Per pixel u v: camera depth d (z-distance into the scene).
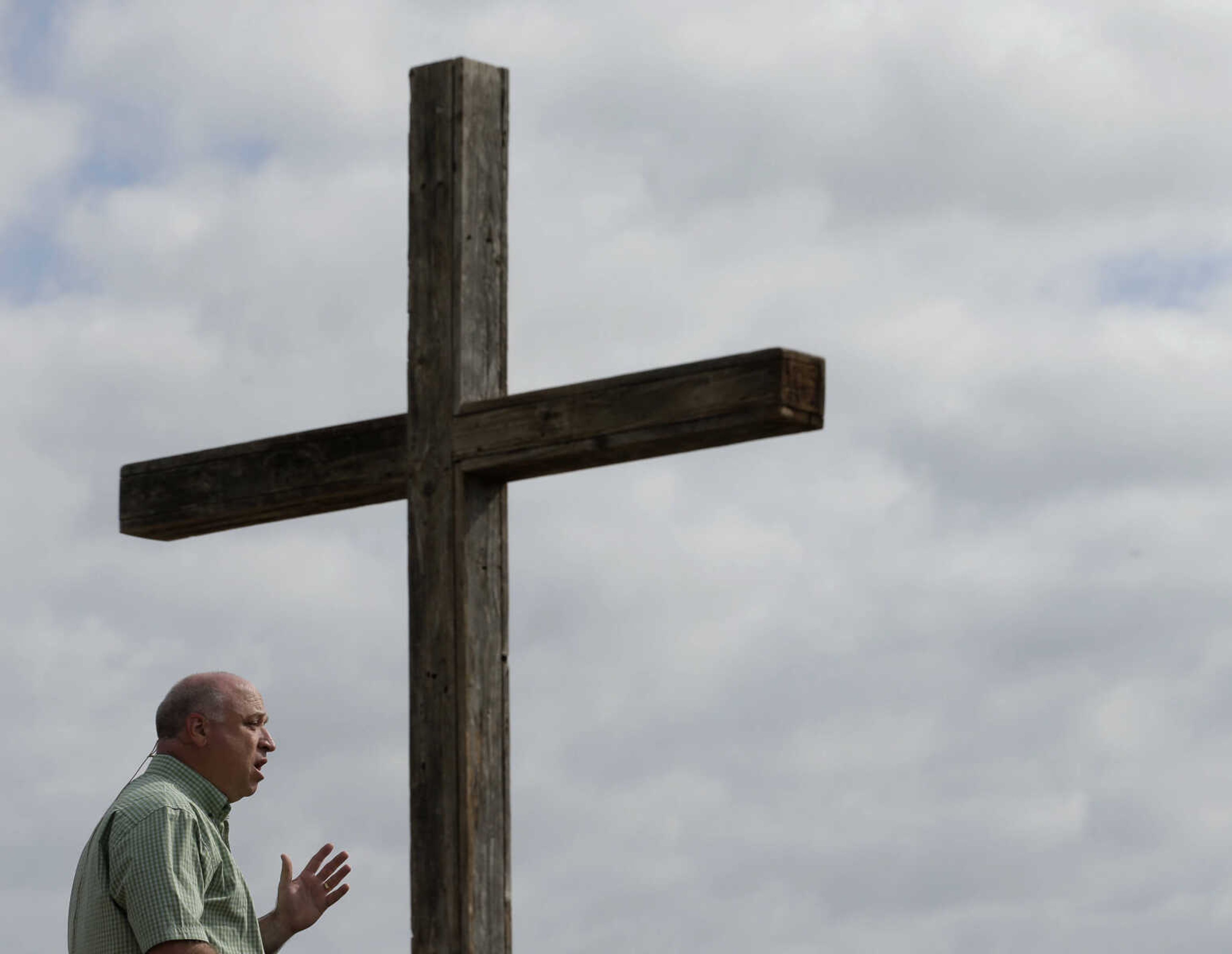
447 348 7.73
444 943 7.47
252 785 7.73
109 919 7.26
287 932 8.11
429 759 7.59
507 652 7.70
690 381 7.19
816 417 7.14
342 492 7.96
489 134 7.87
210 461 8.32
